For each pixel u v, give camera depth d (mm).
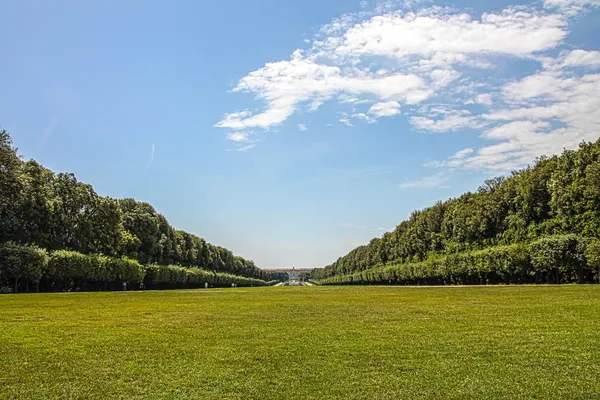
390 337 15383
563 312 20281
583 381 10125
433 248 91000
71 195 74812
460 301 28625
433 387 9992
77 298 37812
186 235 130875
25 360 12586
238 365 12047
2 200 57000
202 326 18844
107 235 79938
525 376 10555
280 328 18031
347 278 161375
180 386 10375
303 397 9570
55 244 70625
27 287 60594
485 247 71750
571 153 56219
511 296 30812
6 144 55562
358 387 10109
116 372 11445
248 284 193625
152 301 34781
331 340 15117
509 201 67250
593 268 49125
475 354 12602
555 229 57031
